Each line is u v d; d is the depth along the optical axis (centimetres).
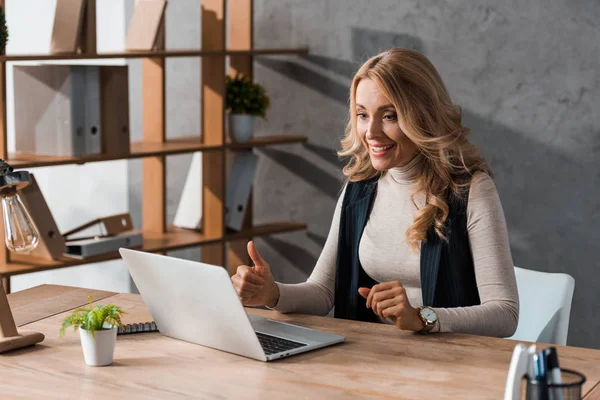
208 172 391
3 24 314
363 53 388
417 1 370
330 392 150
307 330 188
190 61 434
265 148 425
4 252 330
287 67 413
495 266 208
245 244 420
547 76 341
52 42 338
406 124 211
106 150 347
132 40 366
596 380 156
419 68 214
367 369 163
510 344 180
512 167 355
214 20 377
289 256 424
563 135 340
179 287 174
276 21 414
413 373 160
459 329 191
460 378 157
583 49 332
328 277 238
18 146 346
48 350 177
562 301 228
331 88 400
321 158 408
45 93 337
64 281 470
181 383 155
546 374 129
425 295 219
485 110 359
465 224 216
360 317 233
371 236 230
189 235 391
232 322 167
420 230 216
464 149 221
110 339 166
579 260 341
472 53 359
